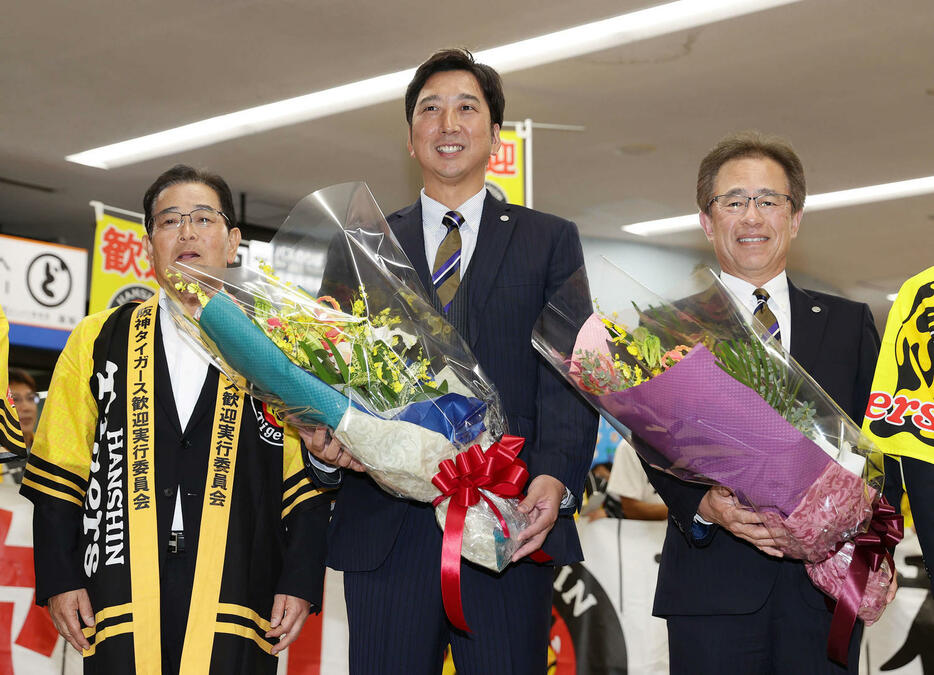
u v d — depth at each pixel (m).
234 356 2.10
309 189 10.23
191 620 2.29
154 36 7.05
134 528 2.33
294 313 2.09
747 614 2.24
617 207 10.91
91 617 2.37
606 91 8.02
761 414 2.02
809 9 6.75
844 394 2.36
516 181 5.86
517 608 2.17
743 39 7.16
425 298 2.20
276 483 2.48
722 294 2.16
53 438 2.49
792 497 2.04
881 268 13.02
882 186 10.15
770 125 8.72
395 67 7.56
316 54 7.32
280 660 3.60
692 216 11.16
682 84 7.91
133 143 9.05
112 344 2.52
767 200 2.47
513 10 6.70
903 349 2.14
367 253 2.19
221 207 2.62
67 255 8.31
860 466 2.09
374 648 2.15
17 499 3.61
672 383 2.02
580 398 2.26
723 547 2.30
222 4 6.59
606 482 5.20
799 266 12.98
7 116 8.39
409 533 2.19
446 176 2.38
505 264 2.32
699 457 2.09
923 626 3.80
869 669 3.82
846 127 8.76
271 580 2.41
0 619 3.54
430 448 1.97
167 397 2.45
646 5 6.68
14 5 6.61
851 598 2.10
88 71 7.60
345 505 2.29
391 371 2.05
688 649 2.28
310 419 2.08
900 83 7.89
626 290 2.17
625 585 3.92
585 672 3.89
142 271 8.30
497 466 1.98
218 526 2.36
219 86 7.88
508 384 2.26
